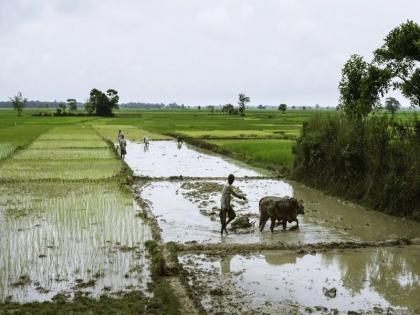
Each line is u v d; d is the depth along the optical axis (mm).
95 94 126500
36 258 11156
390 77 19828
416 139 18344
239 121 88375
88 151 35688
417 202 16312
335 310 8828
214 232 14227
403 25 19188
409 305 9141
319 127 23891
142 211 16016
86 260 11086
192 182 23719
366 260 11867
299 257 12055
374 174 18531
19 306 8500
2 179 22203
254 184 23641
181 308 8695
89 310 8352
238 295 9500
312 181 23141
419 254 12391
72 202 17328
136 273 10352
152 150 40906
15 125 73938
